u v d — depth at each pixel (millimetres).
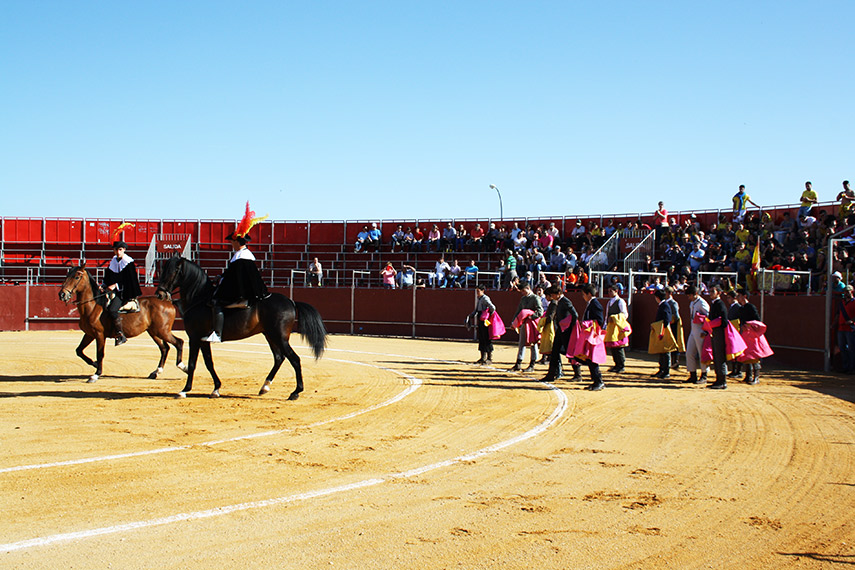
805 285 21578
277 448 8898
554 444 9273
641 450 8977
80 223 41094
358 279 37906
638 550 5559
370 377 16125
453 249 35719
